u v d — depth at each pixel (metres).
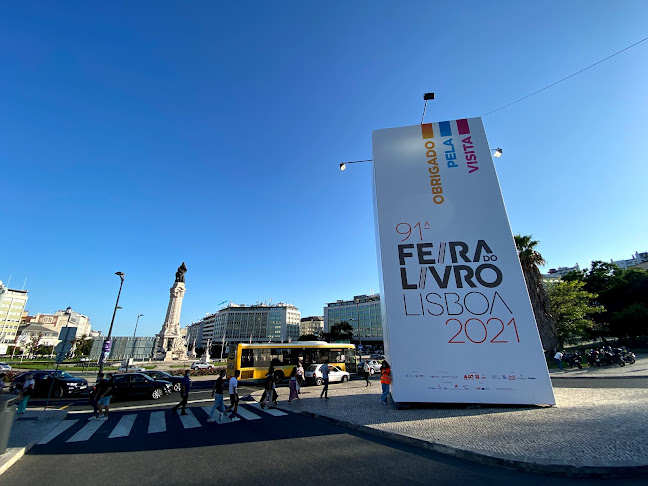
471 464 5.98
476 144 13.43
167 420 11.23
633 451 5.79
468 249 12.19
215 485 5.24
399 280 12.30
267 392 13.59
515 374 10.74
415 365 11.39
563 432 7.15
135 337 39.47
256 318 147.00
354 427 9.20
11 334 116.69
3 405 6.83
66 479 5.68
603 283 42.97
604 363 23.94
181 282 61.28
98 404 12.24
